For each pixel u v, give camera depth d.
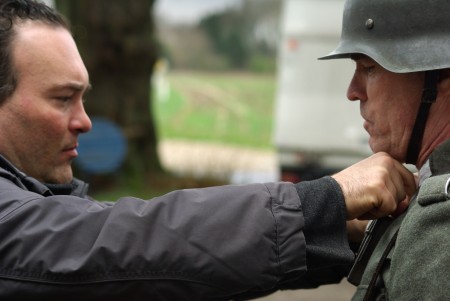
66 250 1.92
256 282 1.88
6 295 1.93
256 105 35.94
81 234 1.93
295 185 1.96
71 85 2.35
